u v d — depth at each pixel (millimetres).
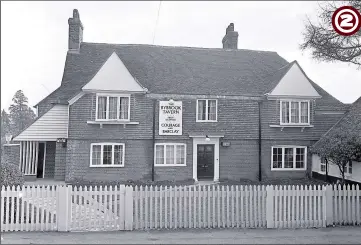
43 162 22609
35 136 21734
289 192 10984
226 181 21594
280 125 22203
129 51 25812
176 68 24328
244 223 10906
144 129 21375
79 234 9961
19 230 10109
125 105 21281
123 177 21109
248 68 25609
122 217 10445
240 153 22094
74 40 25406
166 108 21641
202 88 22422
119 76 20984
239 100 22312
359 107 20328
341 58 12938
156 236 9883
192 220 11102
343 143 16750
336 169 19766
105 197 10469
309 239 9805
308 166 22578
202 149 22000
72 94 22578
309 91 22375
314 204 11094
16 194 10141
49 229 10227
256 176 22078
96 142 20969
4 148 21938
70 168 20719
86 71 24297
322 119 22984
